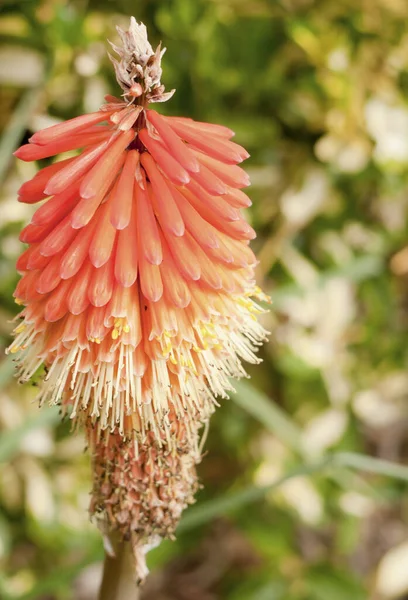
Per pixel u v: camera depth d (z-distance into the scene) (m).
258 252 0.67
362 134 0.64
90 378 0.43
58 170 0.43
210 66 0.63
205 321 0.43
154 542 0.46
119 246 0.42
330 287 0.67
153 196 0.43
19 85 0.62
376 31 0.64
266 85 0.64
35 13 0.62
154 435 0.44
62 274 0.42
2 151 0.57
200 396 0.45
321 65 0.63
